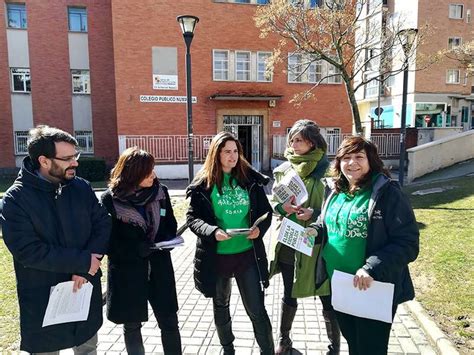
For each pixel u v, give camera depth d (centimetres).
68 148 228
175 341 290
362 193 242
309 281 296
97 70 2164
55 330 228
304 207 302
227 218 292
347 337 255
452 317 365
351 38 1410
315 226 272
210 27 1886
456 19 3164
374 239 230
